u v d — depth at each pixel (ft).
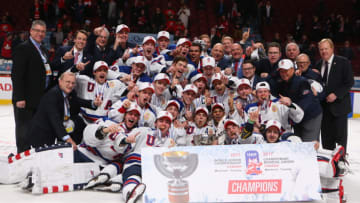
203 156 15.35
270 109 19.72
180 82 23.90
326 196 15.47
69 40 52.95
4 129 32.60
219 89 22.58
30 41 19.51
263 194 15.19
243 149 15.52
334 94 21.47
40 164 16.38
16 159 17.15
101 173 16.71
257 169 15.37
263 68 22.97
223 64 26.32
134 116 17.71
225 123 18.60
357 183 19.03
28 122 19.72
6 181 17.21
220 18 68.13
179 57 22.11
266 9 65.51
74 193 16.28
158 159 15.17
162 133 18.07
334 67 21.63
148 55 23.62
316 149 16.98
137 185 14.80
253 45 25.57
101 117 20.61
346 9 74.08
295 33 64.54
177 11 71.41
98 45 22.63
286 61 19.45
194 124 20.01
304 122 20.54
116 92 20.97
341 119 21.84
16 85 19.21
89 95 20.67
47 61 20.29
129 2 68.64
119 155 17.63
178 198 14.87
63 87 17.92
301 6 74.13
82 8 62.80
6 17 60.64
